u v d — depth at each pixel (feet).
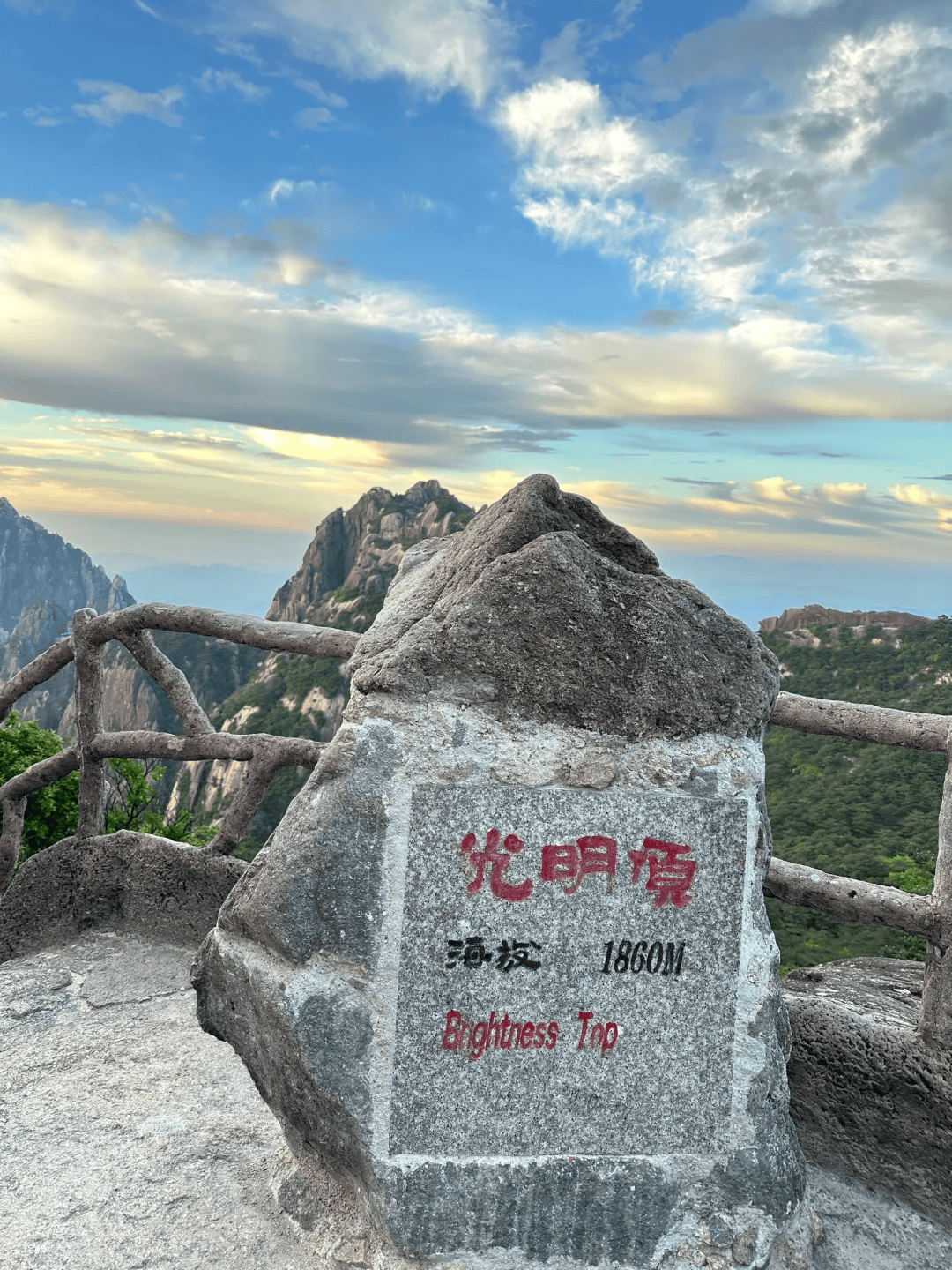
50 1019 10.33
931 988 7.79
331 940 6.54
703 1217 6.83
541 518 7.00
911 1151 7.86
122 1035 9.95
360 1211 6.79
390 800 6.59
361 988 6.54
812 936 37.14
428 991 6.58
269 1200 7.17
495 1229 6.55
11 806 13.58
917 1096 7.83
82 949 12.14
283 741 11.47
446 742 6.66
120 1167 7.56
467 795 6.65
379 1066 6.51
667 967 6.93
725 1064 6.99
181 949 12.00
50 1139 7.97
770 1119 7.04
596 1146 6.79
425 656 6.66
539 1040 6.73
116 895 12.66
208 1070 9.22
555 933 6.76
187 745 12.07
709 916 7.01
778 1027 7.16
